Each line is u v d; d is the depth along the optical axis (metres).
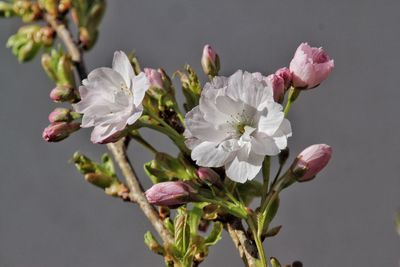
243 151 0.50
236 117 0.50
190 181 0.52
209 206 0.52
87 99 0.52
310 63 0.52
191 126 0.50
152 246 0.53
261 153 0.50
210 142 0.50
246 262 0.52
